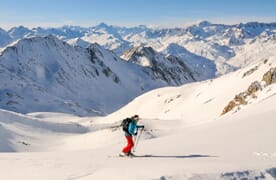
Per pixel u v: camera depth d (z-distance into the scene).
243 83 124.44
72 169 13.71
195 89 174.62
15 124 92.81
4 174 13.99
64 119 185.38
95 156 17.42
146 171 11.47
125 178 11.12
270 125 23.70
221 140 21.19
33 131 92.19
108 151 21.08
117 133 78.44
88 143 78.06
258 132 21.89
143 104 187.00
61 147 79.62
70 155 18.66
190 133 29.58
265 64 127.06
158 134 68.19
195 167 11.79
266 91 93.31
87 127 112.44
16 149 73.19
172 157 15.90
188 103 154.12
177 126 109.44
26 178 13.00
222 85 143.88
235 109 98.81
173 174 10.70
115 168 12.66
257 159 14.30
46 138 88.06
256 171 11.22
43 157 17.81
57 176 12.77
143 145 23.84
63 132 99.75
